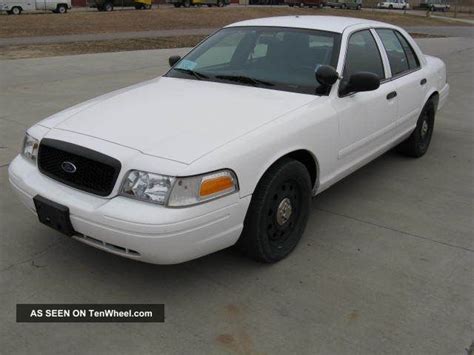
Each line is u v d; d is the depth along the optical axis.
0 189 4.65
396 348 2.73
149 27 25.59
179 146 2.94
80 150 3.00
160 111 3.40
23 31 21.42
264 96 3.71
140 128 3.15
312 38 4.20
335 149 3.84
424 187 5.01
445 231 4.09
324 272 3.43
